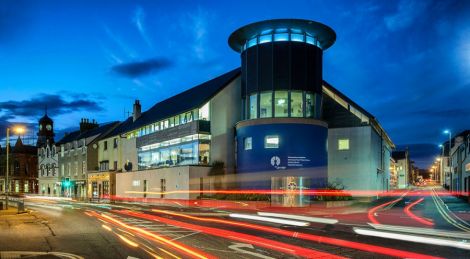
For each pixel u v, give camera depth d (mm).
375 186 45781
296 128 36500
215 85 45125
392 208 32531
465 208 32562
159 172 44656
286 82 37031
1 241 15008
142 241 14562
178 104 48938
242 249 12570
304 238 14945
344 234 16094
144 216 25828
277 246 13109
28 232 17719
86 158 62812
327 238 14922
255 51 38344
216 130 41812
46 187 77250
